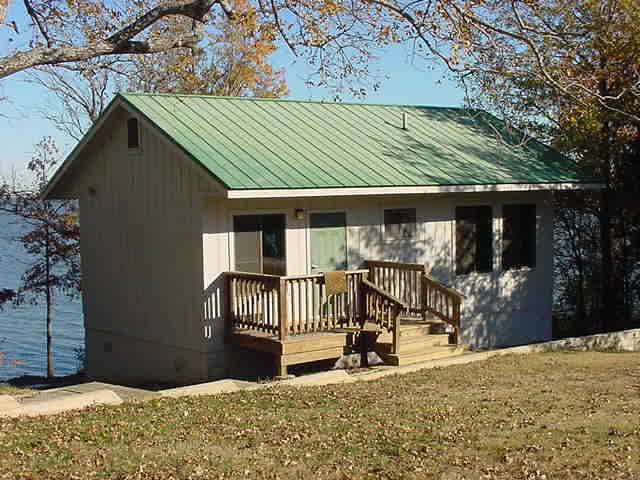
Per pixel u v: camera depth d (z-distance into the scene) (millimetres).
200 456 8477
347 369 14617
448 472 7973
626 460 8289
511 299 19156
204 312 14398
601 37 18859
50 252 22641
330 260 15914
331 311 14844
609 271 22062
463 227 18250
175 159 14984
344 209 16125
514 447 8789
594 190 22125
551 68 16219
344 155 16562
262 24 14242
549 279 19922
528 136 21141
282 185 13969
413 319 16578
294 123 17703
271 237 15125
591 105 18375
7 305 36219
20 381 18047
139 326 16375
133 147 16281
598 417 10203
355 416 10328
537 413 10469
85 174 18094
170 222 15227
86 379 17953
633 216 21984
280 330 13406
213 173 13625
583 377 13414
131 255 16531
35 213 22438
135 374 16625
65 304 38312
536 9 16141
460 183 16766
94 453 8586
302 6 14078
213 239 14453
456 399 11461
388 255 16875
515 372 13961
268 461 8328
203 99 17344
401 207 17078
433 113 21375
